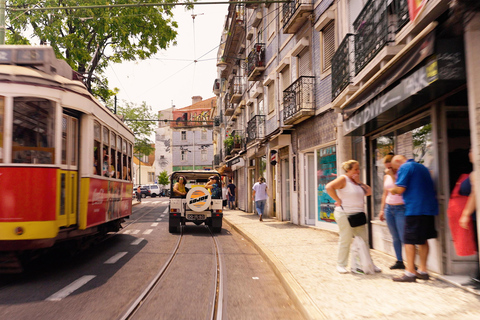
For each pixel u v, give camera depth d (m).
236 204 30.64
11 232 6.11
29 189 6.28
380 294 5.13
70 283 6.32
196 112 74.06
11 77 6.46
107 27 19.12
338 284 5.72
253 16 22.98
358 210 6.51
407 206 5.78
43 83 6.68
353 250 6.55
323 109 12.78
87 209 7.75
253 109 24.73
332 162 12.45
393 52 7.38
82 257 8.88
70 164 7.34
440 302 4.71
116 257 8.85
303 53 14.88
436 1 5.23
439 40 4.80
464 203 5.30
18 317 4.57
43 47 6.83
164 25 21.05
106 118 9.40
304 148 14.72
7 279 6.62
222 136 43.31
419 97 5.84
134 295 5.62
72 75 8.02
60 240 7.30
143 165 87.56
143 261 8.38
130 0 19.81
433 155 6.21
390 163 6.70
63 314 4.70
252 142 22.27
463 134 6.00
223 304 5.27
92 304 5.14
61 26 18.95
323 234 12.03
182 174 15.29
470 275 5.88
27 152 6.41
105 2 19.27
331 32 12.40
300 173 15.18
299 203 15.30
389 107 6.34
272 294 5.82
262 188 17.09
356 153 10.67
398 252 6.67
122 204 11.59
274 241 10.52
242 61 28.14
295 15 14.18
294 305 5.24
